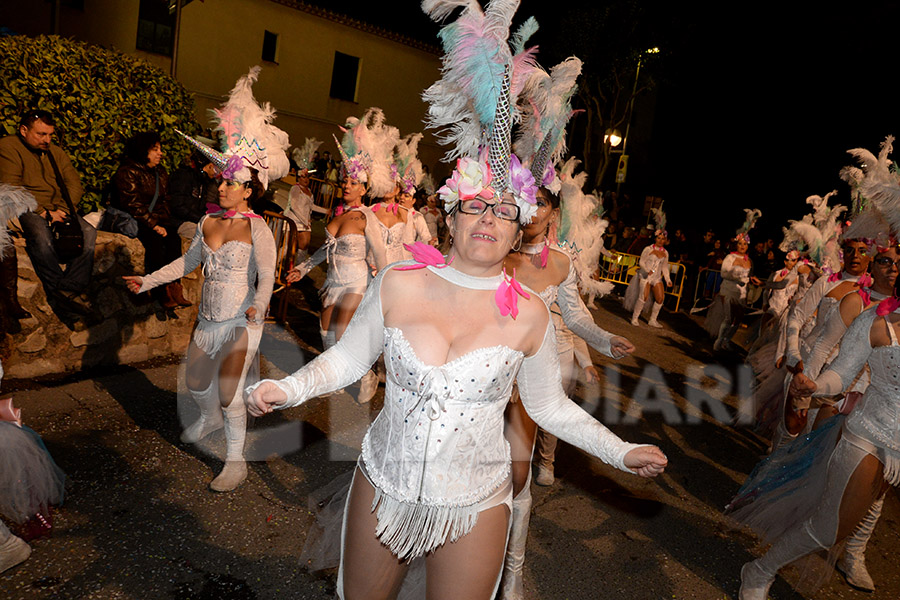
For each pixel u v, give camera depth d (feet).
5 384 15.33
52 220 15.65
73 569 9.77
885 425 10.21
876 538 14.79
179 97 21.90
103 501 11.58
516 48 7.39
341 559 7.22
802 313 16.61
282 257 26.00
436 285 6.87
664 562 12.54
